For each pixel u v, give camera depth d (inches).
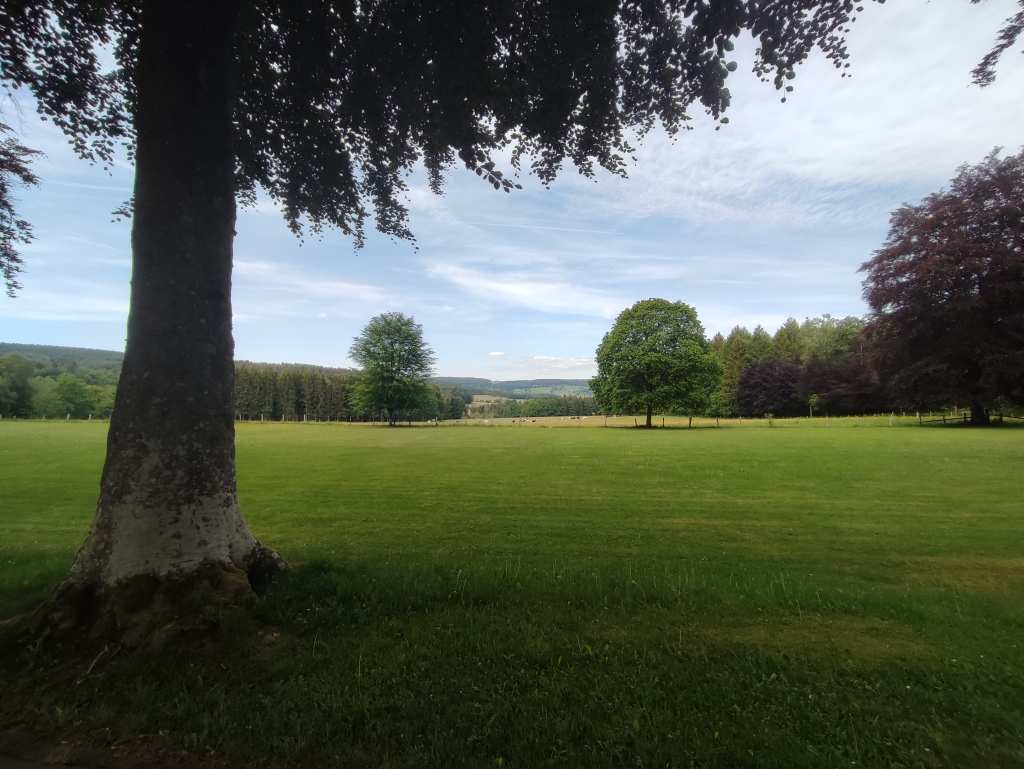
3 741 106.7
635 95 251.6
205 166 169.0
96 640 141.9
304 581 188.7
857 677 132.2
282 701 117.8
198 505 165.5
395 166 283.3
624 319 2038.6
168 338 162.9
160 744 105.2
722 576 242.8
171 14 162.2
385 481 574.9
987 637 159.9
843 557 287.6
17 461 713.0
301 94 249.3
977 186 1380.4
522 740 104.1
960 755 102.5
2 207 343.9
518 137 276.2
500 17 202.1
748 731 108.4
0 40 211.6
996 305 1320.1
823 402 2442.2
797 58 207.9
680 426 2037.4
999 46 218.7
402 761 99.2
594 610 175.8
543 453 888.9
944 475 572.7
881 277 1514.5
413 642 148.3
